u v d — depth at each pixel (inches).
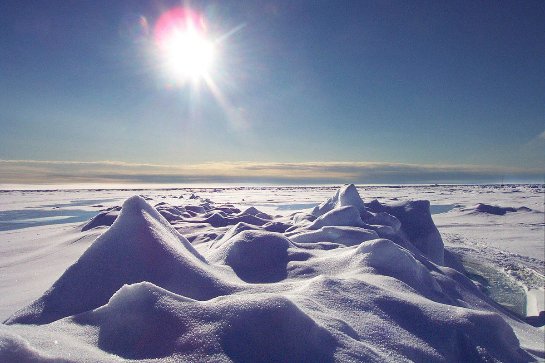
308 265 184.5
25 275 271.9
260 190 4394.7
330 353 86.1
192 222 542.0
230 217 565.6
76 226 604.7
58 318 116.6
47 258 339.0
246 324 85.9
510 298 370.6
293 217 576.4
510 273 462.6
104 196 2640.3
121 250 145.2
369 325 112.1
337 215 365.1
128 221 157.9
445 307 134.9
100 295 127.6
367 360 88.0
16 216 1095.0
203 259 183.3
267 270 185.6
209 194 3006.9
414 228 477.4
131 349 85.9
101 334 93.3
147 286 101.5
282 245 211.3
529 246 636.1
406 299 134.6
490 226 903.7
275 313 87.9
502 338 129.6
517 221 969.5
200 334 84.4
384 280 154.1
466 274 461.7
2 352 67.4
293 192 3609.7
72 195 2795.3
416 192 3225.9
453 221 1005.2
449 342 116.5
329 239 294.5
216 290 136.5
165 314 92.5
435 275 229.3
